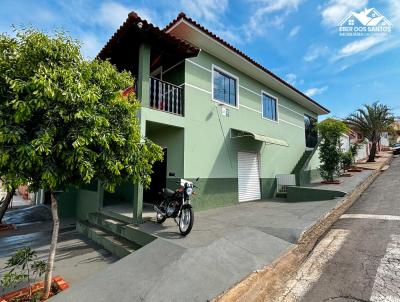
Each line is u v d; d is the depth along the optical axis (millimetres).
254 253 4617
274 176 13016
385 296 3230
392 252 4406
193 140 8695
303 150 16266
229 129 10289
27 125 3277
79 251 6266
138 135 4191
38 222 10492
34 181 3410
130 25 6617
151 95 7910
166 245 4453
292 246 5121
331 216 7180
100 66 3969
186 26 7965
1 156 2863
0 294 4125
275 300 3381
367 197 9156
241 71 11352
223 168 9836
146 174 4430
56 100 3225
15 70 3271
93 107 3533
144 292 3244
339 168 13242
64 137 3379
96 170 3785
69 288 3564
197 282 3506
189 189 6066
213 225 6414
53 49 3432
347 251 4652
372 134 21359
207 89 9469
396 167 16734
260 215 7609
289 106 15227
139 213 6664
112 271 3906
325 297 3342
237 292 3453
